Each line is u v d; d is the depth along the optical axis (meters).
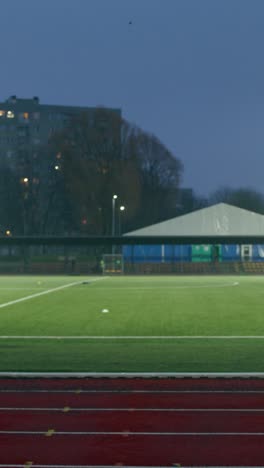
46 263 83.25
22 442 8.76
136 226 96.88
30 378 13.20
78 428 9.35
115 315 26.56
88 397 11.29
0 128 142.62
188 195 136.12
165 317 25.70
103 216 90.44
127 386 12.27
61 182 99.19
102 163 89.25
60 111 144.38
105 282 55.12
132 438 8.92
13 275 73.88
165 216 98.56
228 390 11.84
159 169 94.25
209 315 26.47
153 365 14.87
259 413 10.13
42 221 111.38
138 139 91.06
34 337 20.00
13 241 72.44
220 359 15.71
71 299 35.28
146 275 72.94
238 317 25.64
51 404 10.76
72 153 88.50
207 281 56.38
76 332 21.20
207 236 72.00
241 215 76.56
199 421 9.69
